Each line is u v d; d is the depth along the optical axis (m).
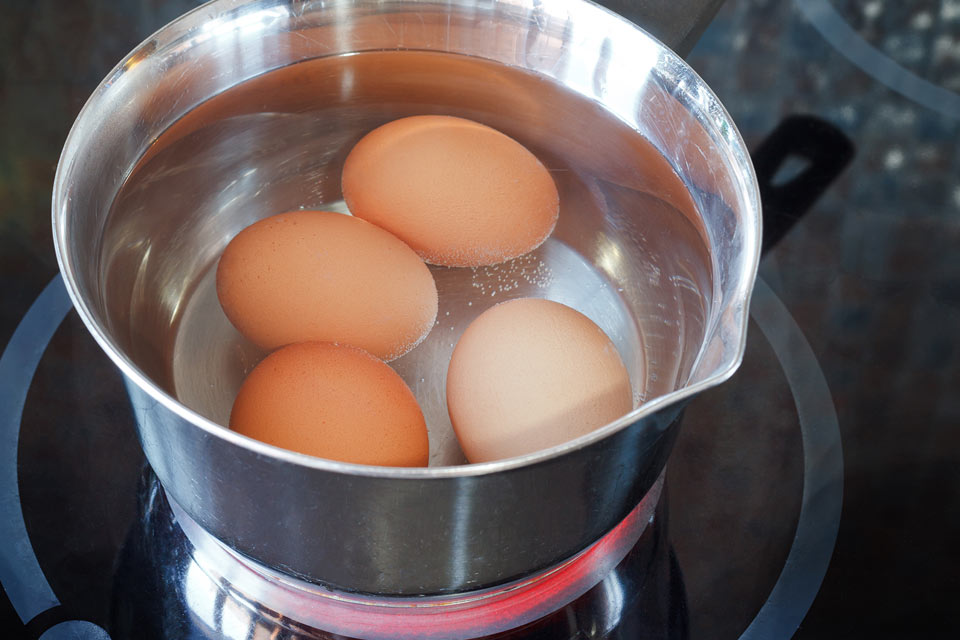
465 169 0.39
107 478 0.37
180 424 0.29
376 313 0.37
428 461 0.36
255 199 0.41
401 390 0.36
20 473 0.36
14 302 0.39
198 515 0.32
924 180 0.45
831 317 0.41
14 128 0.43
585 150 0.41
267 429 0.34
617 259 0.41
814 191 0.44
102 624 0.34
